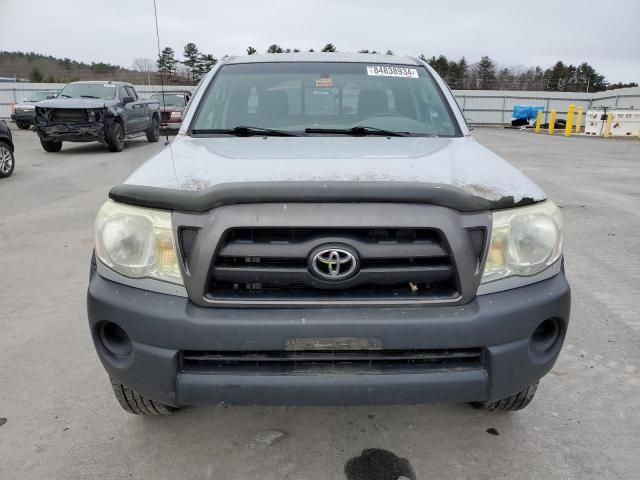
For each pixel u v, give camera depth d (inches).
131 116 562.9
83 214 263.6
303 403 72.5
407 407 103.1
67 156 501.0
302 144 102.5
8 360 120.2
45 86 1210.0
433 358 72.9
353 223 68.9
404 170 80.1
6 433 95.0
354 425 97.7
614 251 205.0
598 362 119.8
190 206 70.6
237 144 103.3
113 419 99.4
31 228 236.7
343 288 71.2
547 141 805.2
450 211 70.9
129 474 85.3
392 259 70.7
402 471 85.8
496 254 73.1
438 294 72.0
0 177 366.0
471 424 97.9
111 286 75.4
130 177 82.3
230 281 71.6
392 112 123.6
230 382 71.5
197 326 69.8
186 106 129.5
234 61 139.7
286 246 69.7
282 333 69.7
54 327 137.0
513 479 84.0
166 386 72.5
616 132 920.9
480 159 92.6
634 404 104.0
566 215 266.7
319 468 86.4
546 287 76.0
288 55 142.5
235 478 84.3
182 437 94.3
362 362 72.9
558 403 104.4
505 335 72.0
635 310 148.0
